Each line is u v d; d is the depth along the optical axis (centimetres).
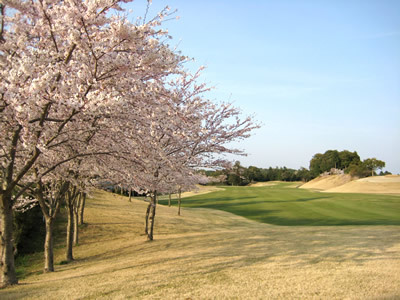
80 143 909
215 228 2342
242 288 639
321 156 10862
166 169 981
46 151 715
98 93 709
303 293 585
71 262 1376
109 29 709
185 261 996
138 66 771
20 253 1631
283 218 2828
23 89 641
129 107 773
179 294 627
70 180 1002
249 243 1295
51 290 761
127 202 3588
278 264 852
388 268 731
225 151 1512
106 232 2045
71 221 1455
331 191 5925
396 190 5391
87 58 746
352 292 573
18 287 841
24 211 1634
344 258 879
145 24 738
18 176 831
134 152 848
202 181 2281
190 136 1011
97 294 678
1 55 775
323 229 1717
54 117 855
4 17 756
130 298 624
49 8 764
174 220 2594
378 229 1574
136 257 1230
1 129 740
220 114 1486
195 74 1401
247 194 5162
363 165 8031
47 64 743
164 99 882
